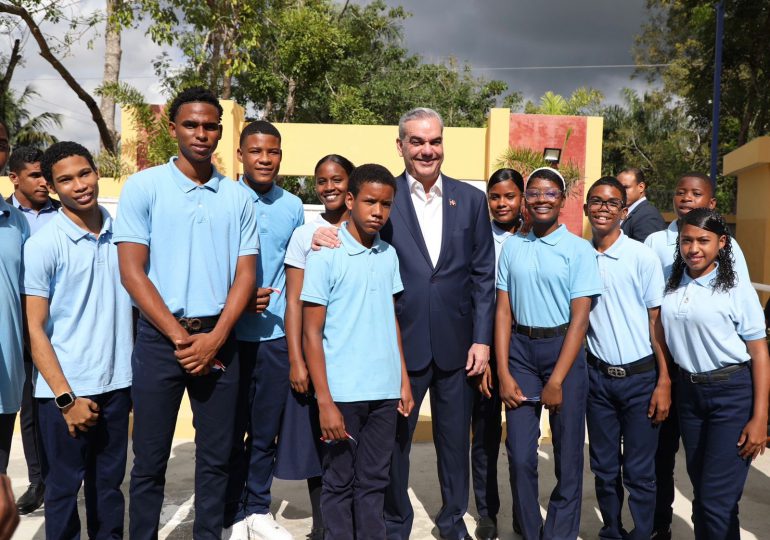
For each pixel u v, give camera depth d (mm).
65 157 2740
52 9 12000
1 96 16859
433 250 3281
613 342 3229
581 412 3158
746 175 9078
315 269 2867
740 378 2836
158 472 2754
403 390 3045
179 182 2709
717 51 12352
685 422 3012
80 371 2746
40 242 2715
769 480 4281
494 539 3549
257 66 16641
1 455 2820
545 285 3152
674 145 26938
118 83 9891
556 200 3145
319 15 16328
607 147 28484
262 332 3416
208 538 2861
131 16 10977
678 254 3027
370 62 21469
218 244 2740
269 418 3496
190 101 2693
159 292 2662
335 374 2875
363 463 2936
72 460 2781
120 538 2949
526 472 3201
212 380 2771
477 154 9555
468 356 3318
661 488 3471
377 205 2836
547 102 10555
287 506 3998
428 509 3936
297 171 9555
